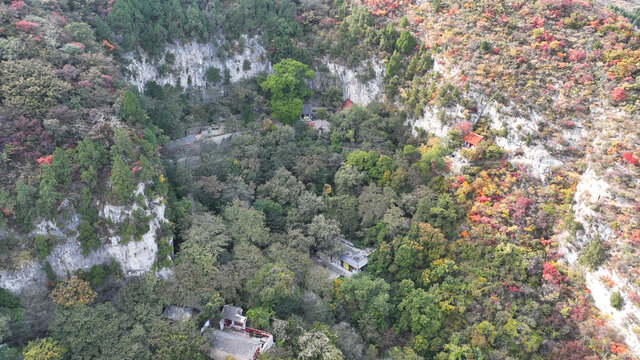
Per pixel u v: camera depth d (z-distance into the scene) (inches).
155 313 2176.4
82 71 2655.0
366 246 3038.9
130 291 2229.3
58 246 2170.3
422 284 2664.9
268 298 2282.2
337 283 2659.9
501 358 2258.9
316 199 3085.6
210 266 2405.3
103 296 2251.5
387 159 3179.1
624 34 3053.6
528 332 2309.3
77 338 1972.2
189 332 2071.9
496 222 2736.2
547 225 2672.2
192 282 2311.8
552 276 2470.5
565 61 3070.9
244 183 3105.3
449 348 2321.6
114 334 2030.0
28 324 1998.0
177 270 2361.0
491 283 2527.1
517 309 2436.0
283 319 2386.8
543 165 2847.0
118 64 3107.8
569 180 2753.4
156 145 2662.4
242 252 2586.1
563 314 2356.1
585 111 2847.0
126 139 2322.8
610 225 2330.2
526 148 2918.3
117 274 2268.7
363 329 2509.8
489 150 2999.5
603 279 2272.4
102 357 1955.0
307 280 2642.7
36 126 2288.4
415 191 3024.1
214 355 2105.1
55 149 2215.8
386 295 2519.7
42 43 2669.8
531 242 2625.5
